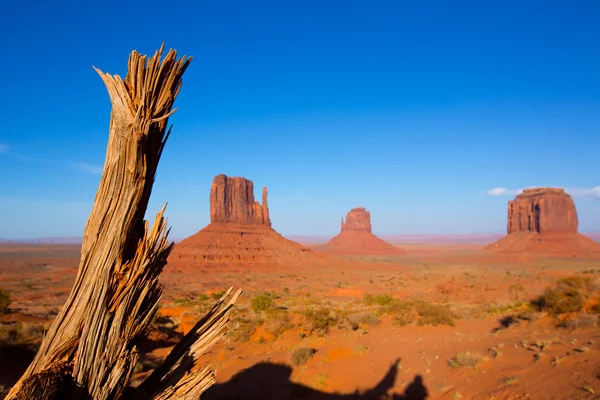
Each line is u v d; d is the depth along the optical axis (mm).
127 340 3473
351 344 16375
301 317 21250
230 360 16469
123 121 3480
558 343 12555
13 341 14297
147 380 3916
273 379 13914
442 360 13109
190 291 68062
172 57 3654
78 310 3377
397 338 17266
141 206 3600
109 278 3408
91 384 3326
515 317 20000
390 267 130375
